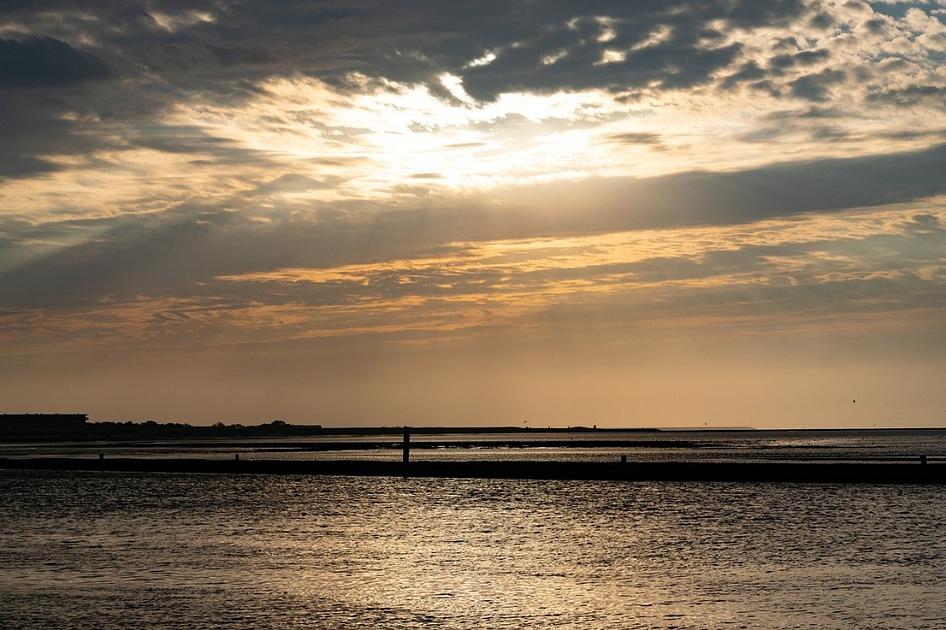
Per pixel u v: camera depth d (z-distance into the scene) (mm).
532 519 71500
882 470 99500
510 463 118812
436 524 68375
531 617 38094
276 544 58250
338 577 46656
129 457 187000
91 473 125438
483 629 36281
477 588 43875
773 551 54750
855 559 51531
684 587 43906
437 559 52469
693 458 189375
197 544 58219
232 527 66875
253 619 37750
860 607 39344
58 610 39094
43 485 105750
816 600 40750
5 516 74125
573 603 40625
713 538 60344
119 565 49969
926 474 97500
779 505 79375
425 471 118875
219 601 40906
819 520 68750
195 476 119125
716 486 98250
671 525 67188
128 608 39469
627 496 89062
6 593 42344
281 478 114688
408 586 44438
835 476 100562
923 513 72062
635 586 44250
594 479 109562
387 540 60188
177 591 43000
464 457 198625
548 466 115000
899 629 35844
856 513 72688
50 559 52000
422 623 37188
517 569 49125
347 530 65062
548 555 53875
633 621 37375
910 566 49094
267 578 46312
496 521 70188
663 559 52219
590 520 70688
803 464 107812
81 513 76312
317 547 56906
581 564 50719
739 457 190750
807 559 51656
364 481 109312
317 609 39469
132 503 84750
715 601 40781
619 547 56844
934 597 41156
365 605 40281
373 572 48188
